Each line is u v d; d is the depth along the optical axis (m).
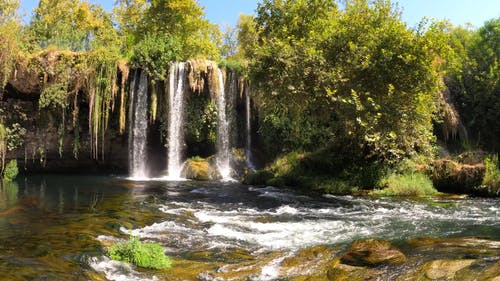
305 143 25.20
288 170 22.75
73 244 8.48
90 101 24.81
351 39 18.84
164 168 28.78
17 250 7.84
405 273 6.55
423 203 15.96
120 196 16.36
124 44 33.25
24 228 9.92
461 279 5.96
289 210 14.26
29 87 24.50
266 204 15.56
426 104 19.45
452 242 8.41
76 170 28.47
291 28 21.94
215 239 9.79
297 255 8.12
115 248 7.89
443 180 19.23
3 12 24.77
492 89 26.62
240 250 8.85
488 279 5.71
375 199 17.11
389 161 20.02
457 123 26.41
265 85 19.88
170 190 19.03
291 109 21.83
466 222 11.90
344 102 18.28
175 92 27.31
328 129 24.02
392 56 18.02
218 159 27.09
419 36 18.36
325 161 21.89
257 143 29.17
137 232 10.16
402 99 18.53
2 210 12.51
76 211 12.55
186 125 27.47
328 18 21.44
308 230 10.92
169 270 7.36
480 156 21.23
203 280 6.94
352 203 15.97
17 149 25.41
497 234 10.06
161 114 27.31
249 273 7.23
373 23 19.22
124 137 27.84
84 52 25.56
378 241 8.11
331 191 19.39
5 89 24.39
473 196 17.83
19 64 23.92
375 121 17.53
